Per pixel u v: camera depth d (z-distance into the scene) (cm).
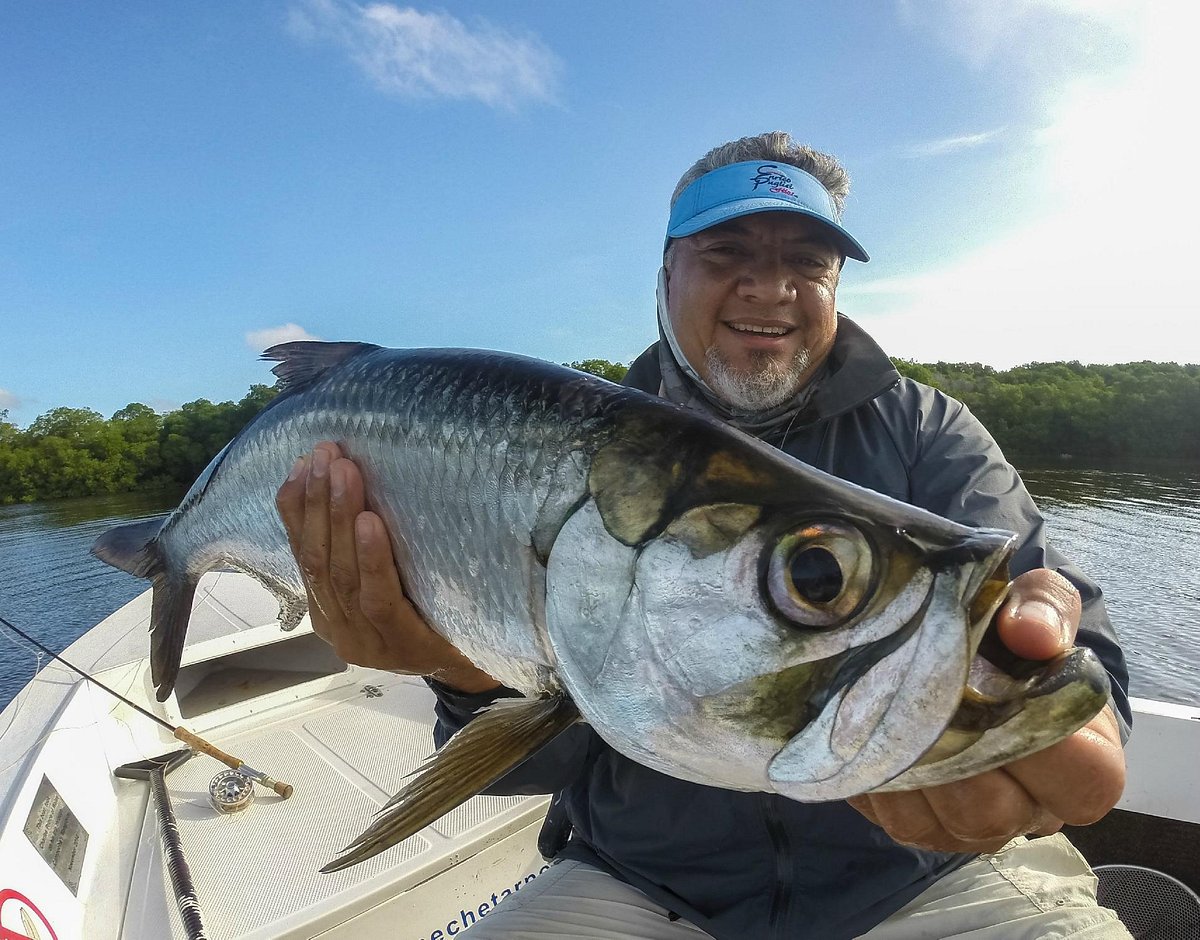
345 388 59
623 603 39
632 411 42
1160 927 73
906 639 31
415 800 43
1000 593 30
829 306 72
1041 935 57
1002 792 33
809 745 33
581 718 45
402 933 72
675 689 37
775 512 36
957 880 61
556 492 43
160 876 72
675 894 62
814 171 78
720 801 60
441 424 50
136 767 87
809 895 58
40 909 62
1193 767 77
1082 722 29
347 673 110
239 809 82
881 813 37
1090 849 82
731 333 72
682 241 75
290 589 69
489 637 48
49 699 94
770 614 35
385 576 52
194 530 78
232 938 65
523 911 65
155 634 83
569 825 74
